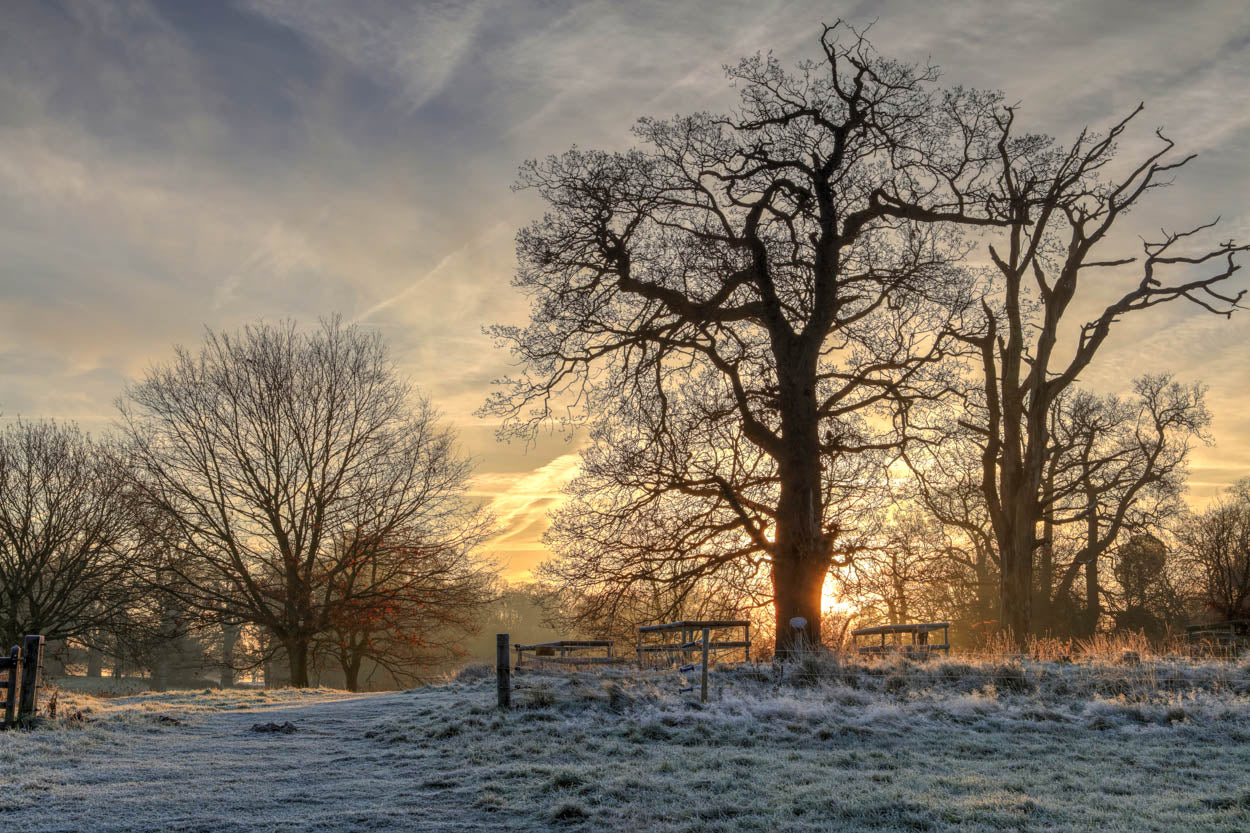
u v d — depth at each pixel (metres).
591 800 7.42
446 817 7.05
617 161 22.73
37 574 34.84
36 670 11.98
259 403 33.41
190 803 7.54
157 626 35.88
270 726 12.16
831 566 23.59
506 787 7.96
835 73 22.83
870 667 14.87
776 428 23.06
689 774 8.31
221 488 32.91
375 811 7.23
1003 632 27.34
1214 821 6.48
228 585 33.62
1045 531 39.34
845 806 6.98
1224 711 10.71
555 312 23.36
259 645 37.56
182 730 12.21
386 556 34.88
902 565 25.38
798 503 20.84
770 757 9.02
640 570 22.61
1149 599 43.28
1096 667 13.73
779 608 20.53
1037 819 6.55
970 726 10.76
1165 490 38.94
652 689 13.37
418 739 10.80
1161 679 12.57
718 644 18.02
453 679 20.39
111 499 35.59
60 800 7.59
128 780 8.50
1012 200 24.25
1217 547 44.16
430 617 36.06
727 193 23.59
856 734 10.26
